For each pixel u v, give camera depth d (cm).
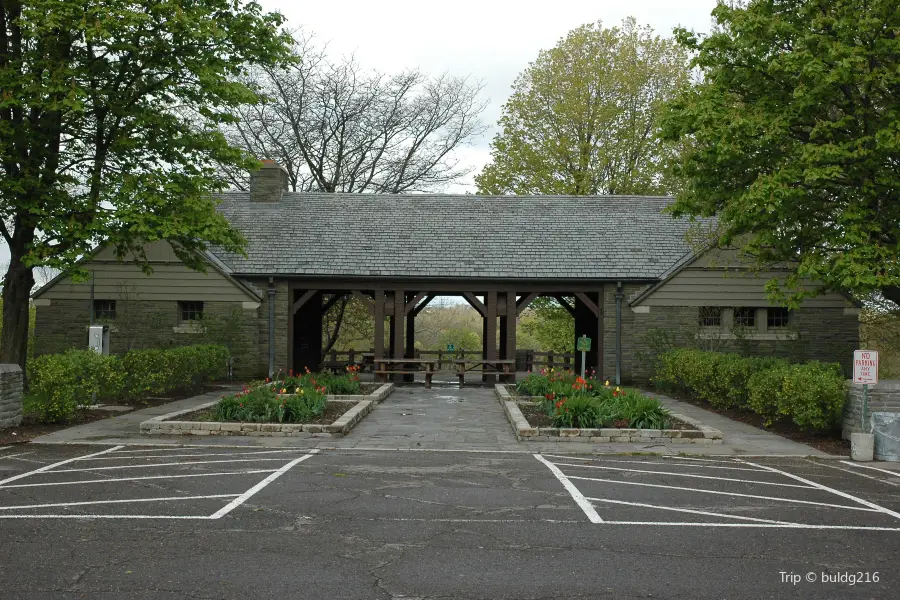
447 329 5138
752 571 574
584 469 1010
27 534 656
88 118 1747
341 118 3538
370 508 765
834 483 939
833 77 1301
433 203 2719
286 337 2380
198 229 1712
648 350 2375
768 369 1490
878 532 695
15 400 1328
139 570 561
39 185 1579
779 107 1477
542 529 689
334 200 2722
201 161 1852
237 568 568
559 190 3509
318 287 2391
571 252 2456
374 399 1761
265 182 2705
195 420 1341
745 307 2355
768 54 1518
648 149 3522
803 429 1391
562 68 3606
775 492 872
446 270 2359
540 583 541
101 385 1538
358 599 506
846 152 1340
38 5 1446
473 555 608
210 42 1708
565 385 1748
